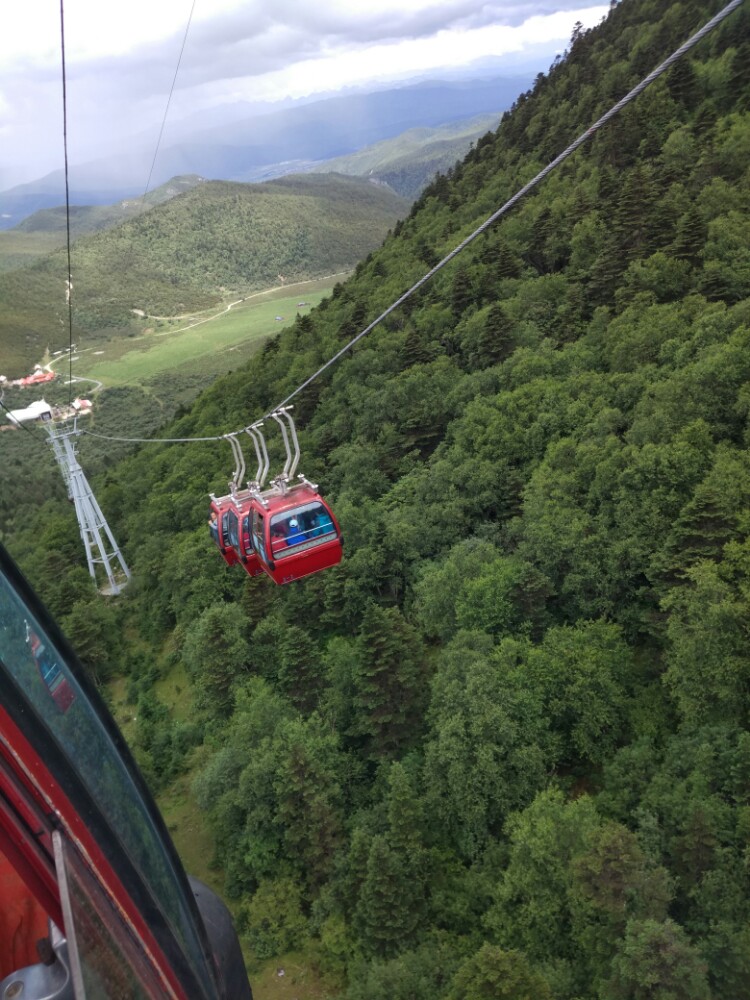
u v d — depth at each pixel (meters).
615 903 34.88
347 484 90.31
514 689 49.19
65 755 3.55
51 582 110.19
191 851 58.97
